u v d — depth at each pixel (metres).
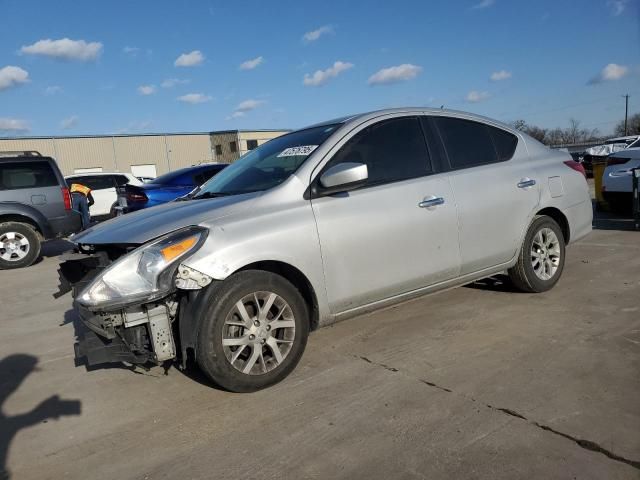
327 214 3.54
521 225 4.60
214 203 3.55
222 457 2.67
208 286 3.12
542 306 4.57
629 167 8.81
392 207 3.81
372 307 3.82
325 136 3.92
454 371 3.43
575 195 5.09
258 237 3.24
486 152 4.61
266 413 3.06
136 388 3.55
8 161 9.09
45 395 3.56
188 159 50.00
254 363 3.27
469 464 2.46
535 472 2.37
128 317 3.07
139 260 3.10
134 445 2.85
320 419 2.96
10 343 4.75
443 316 4.50
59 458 2.78
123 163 46.75
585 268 5.88
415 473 2.42
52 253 10.69
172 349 3.18
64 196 9.49
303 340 3.44
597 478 2.30
